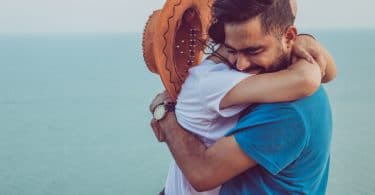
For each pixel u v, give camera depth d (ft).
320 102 7.18
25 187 250.57
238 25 6.48
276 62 6.80
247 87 6.86
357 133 307.17
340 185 217.56
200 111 7.27
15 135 368.68
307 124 6.89
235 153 6.93
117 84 639.35
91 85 650.02
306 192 7.34
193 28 7.86
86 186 245.24
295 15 6.88
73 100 526.57
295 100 6.83
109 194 231.71
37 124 407.03
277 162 6.89
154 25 7.50
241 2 6.35
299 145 6.89
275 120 6.76
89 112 452.35
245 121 6.93
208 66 7.28
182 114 7.51
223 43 7.02
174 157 7.50
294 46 7.06
